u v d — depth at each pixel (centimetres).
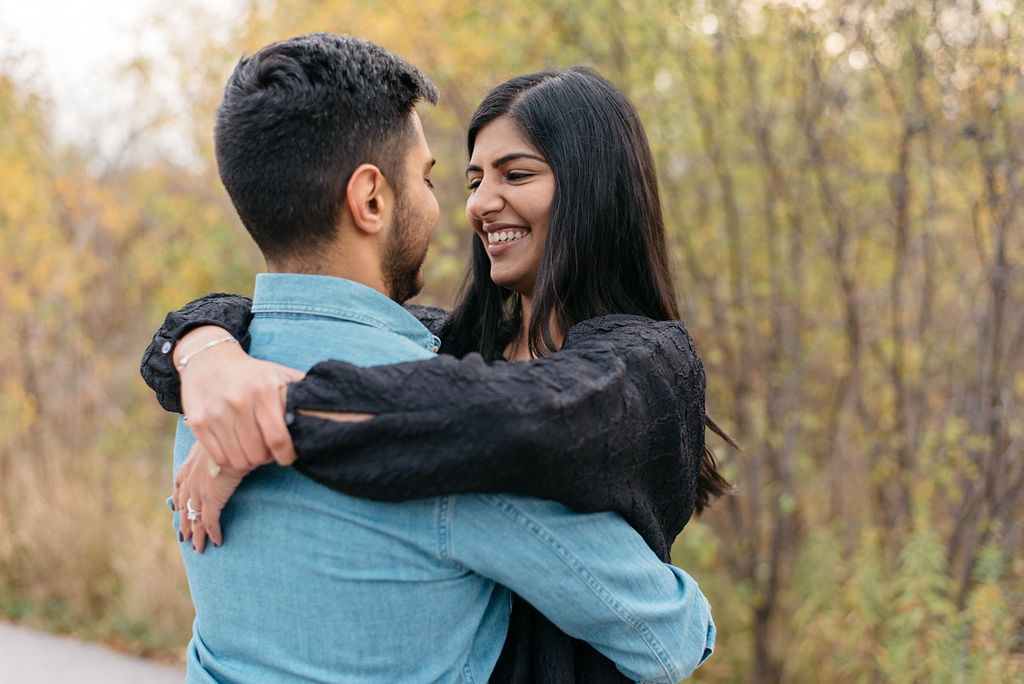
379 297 115
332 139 109
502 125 154
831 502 454
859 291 437
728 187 422
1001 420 360
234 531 108
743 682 431
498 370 100
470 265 176
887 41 370
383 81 114
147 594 440
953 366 400
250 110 109
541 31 412
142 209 615
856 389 409
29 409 535
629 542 111
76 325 609
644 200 156
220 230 523
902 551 357
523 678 115
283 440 96
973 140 352
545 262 149
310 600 105
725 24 397
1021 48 338
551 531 103
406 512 102
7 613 456
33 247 562
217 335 115
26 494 507
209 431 100
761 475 446
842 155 416
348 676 105
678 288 397
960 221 403
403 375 98
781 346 431
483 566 104
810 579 401
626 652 112
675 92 425
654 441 114
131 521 499
